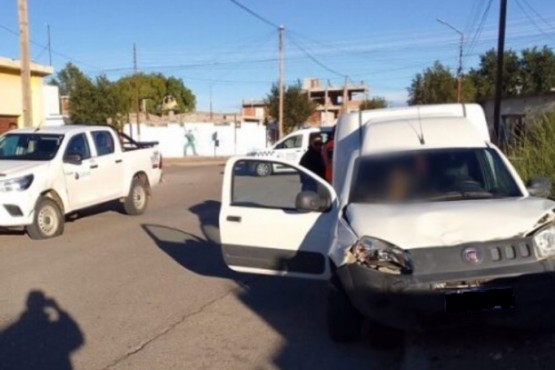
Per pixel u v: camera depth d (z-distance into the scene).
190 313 5.81
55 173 10.15
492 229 4.27
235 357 4.66
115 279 7.18
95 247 9.20
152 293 6.55
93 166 11.23
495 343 4.46
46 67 22.14
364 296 4.25
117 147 12.28
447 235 4.25
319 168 10.20
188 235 10.24
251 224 5.75
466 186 5.18
